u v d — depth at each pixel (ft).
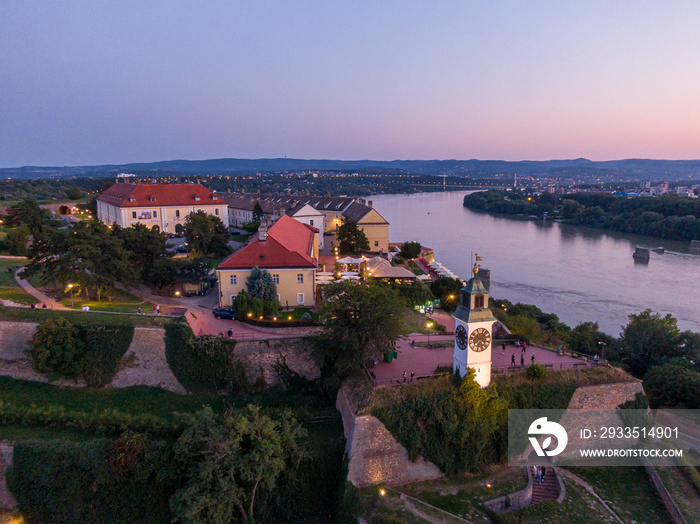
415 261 378.53
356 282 156.46
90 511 127.24
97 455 128.06
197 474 120.16
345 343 146.20
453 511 122.62
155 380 161.17
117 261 203.62
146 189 386.11
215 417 131.85
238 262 205.16
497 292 354.13
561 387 147.74
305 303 211.00
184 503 116.78
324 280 233.96
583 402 148.66
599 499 130.00
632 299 336.08
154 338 162.71
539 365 149.18
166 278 226.79
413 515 119.03
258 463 119.75
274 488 127.95
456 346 145.48
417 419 134.92
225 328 179.63
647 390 169.78
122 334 161.89
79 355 159.43
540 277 398.83
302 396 160.45
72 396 155.94
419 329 200.75
